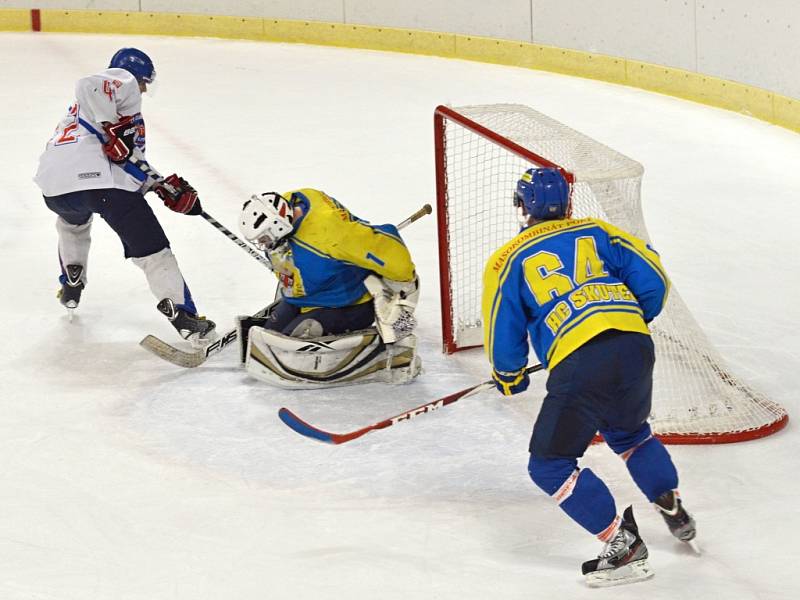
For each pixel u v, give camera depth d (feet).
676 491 42.83
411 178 99.30
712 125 112.88
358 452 52.80
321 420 56.18
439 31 147.74
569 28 134.72
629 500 48.01
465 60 146.00
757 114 114.42
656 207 90.12
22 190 96.84
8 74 138.72
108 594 41.45
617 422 42.27
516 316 42.65
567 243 42.96
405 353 59.98
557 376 41.73
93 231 86.79
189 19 159.43
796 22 107.14
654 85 126.21
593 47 132.57
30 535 45.60
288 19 157.58
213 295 73.51
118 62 65.10
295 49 154.51
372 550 44.21
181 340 66.69
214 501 48.29
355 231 56.08
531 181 43.98
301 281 58.23
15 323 68.74
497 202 86.74
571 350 41.42
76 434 54.65
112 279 76.84
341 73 140.97
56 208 64.90
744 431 52.60
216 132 115.44
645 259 43.52
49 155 64.08
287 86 135.03
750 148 105.09
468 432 54.75
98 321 69.46
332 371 59.16
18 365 62.85
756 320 67.56
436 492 49.01
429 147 108.99
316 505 47.96
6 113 122.01
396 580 42.11
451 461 51.85
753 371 60.23
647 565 41.78
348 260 56.54
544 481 42.04
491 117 63.16
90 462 51.85
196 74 140.77
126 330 68.13
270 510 47.50
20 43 154.30
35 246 83.30
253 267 78.79
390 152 107.55
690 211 89.04
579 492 41.32
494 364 43.83
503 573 42.50
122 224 62.85
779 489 48.24
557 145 58.23
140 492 49.08
